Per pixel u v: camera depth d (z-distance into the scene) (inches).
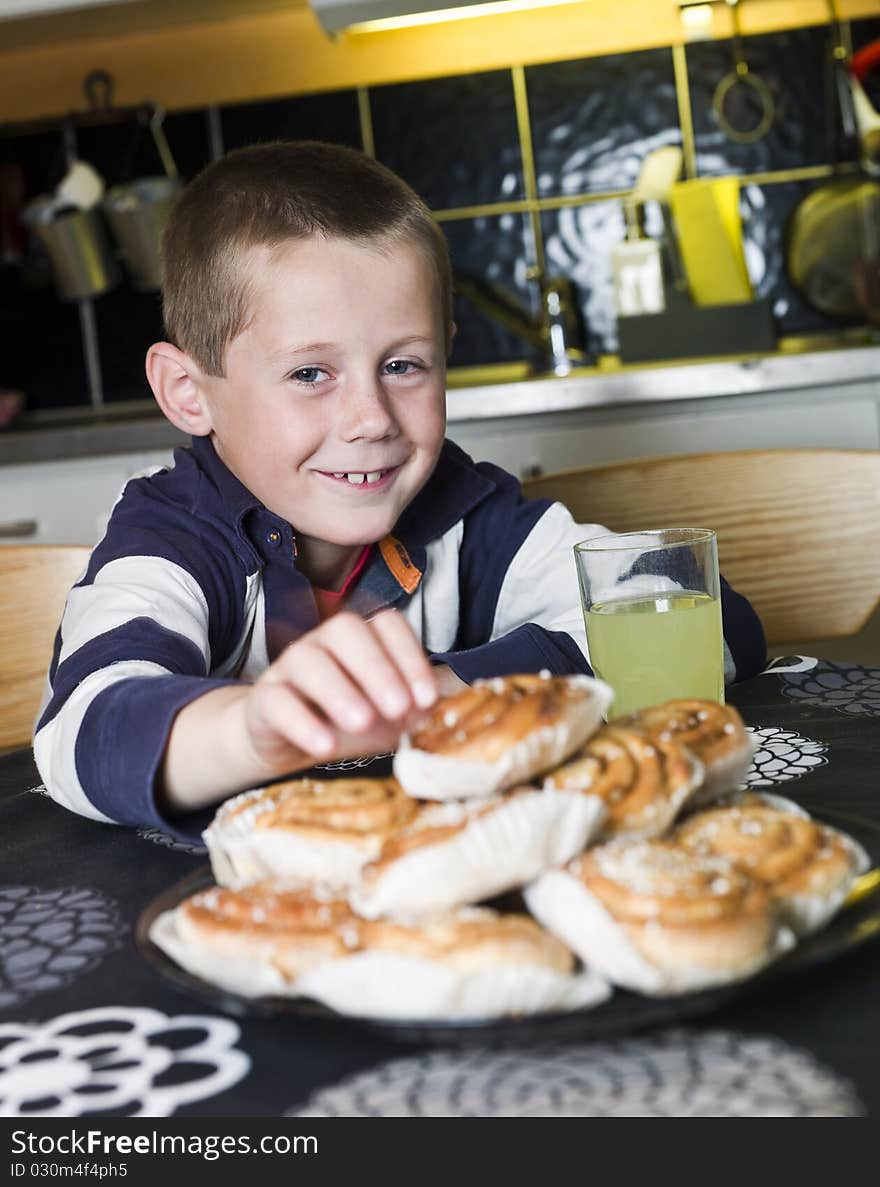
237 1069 16.8
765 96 98.7
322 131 103.4
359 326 35.7
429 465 38.3
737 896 16.7
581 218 101.7
